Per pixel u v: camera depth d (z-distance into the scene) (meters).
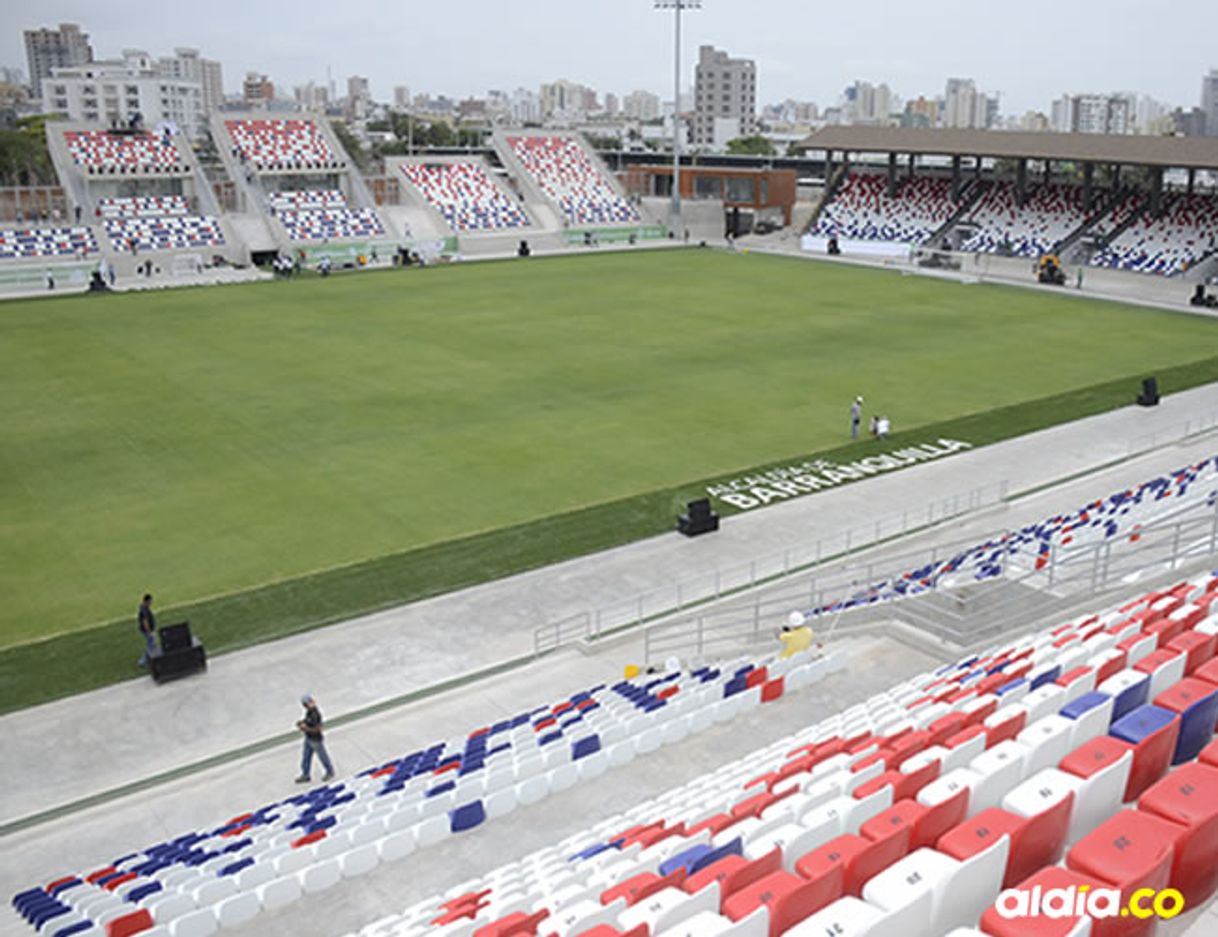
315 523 31.66
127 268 79.06
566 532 31.00
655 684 21.25
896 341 55.69
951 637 22.28
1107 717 11.11
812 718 19.52
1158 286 74.62
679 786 17.42
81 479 35.44
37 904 15.37
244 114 99.44
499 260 88.00
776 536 30.69
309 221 89.88
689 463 36.78
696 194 109.06
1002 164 111.25
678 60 98.50
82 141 90.75
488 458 37.22
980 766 10.17
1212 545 20.80
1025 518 31.55
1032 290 72.62
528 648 24.66
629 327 59.19
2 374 49.03
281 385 46.81
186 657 23.48
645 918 8.72
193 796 19.48
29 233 79.25
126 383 47.28
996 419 41.62
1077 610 20.89
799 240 98.25
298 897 14.66
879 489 34.25
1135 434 39.59
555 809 16.84
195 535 30.84
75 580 28.14
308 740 19.36
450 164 103.62
